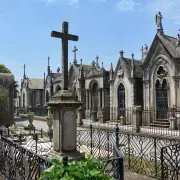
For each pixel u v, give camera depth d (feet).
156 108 88.53
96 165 12.55
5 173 27.45
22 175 21.77
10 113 91.71
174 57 80.79
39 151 41.63
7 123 90.17
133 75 95.61
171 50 83.66
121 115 97.25
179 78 80.12
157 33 87.97
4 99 87.25
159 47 86.94
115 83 104.78
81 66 125.90
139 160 36.27
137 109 73.67
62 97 30.99
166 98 85.30
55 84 148.15
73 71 132.87
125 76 99.76
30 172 19.84
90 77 120.26
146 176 29.78
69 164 12.70
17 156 23.40
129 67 100.12
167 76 84.43
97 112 112.16
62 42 32.96
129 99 97.45
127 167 33.40
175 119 75.51
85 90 124.77
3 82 91.40
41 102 199.93
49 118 62.85
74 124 31.63
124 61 101.40
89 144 47.57
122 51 102.68
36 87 201.26
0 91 90.33
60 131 30.71
